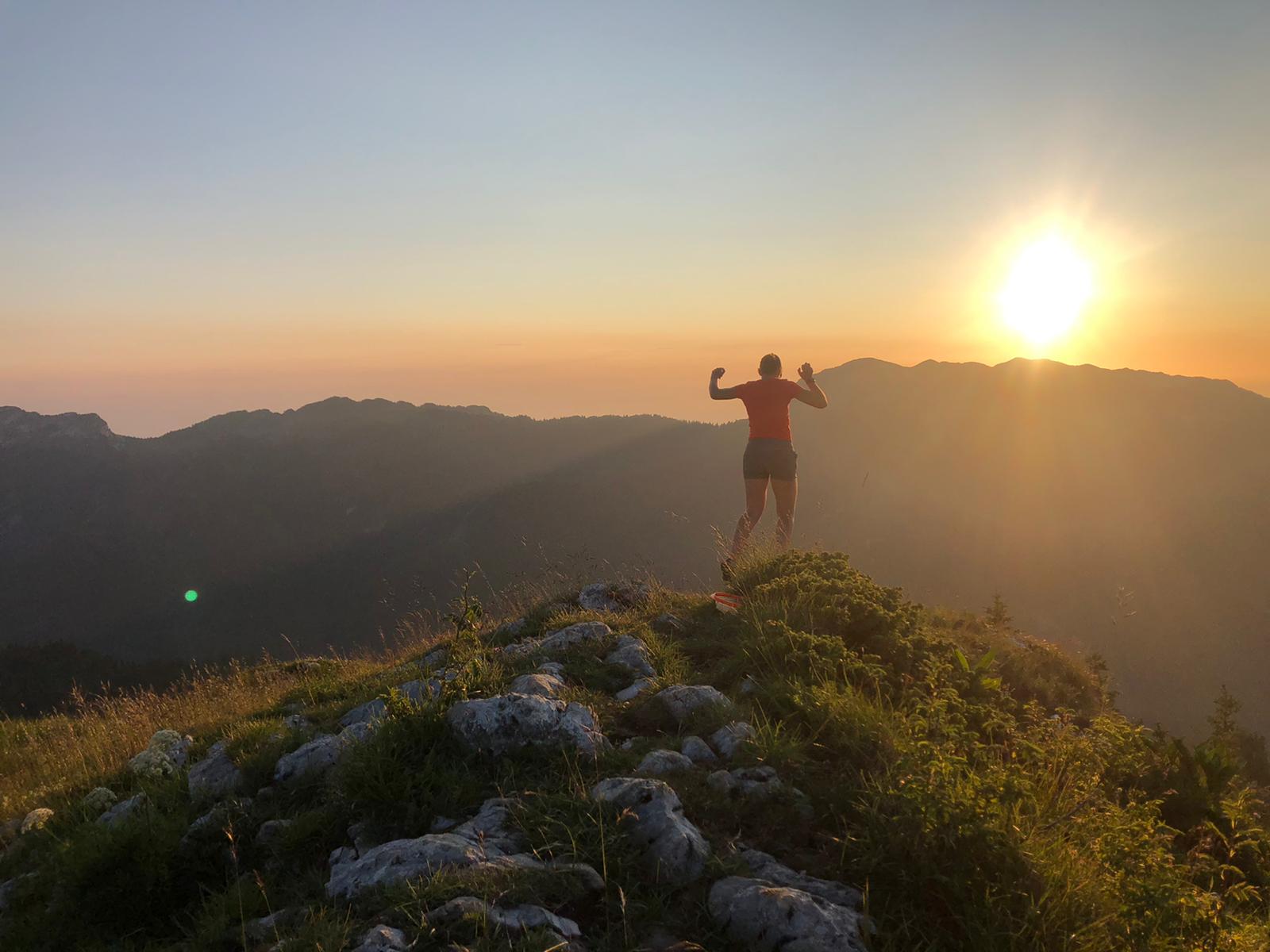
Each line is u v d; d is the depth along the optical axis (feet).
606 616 26.76
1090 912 11.05
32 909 14.87
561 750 15.24
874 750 15.37
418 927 9.99
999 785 12.61
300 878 13.28
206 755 21.85
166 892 14.26
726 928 10.56
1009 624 34.65
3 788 26.13
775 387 35.27
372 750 15.24
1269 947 11.87
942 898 11.29
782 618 22.98
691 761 14.96
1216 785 17.69
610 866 11.51
